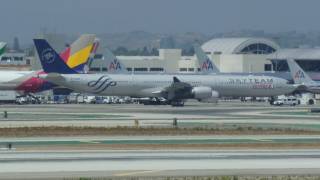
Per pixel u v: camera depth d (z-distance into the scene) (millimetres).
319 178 101500
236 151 137750
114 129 188375
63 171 107688
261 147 145625
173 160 122250
